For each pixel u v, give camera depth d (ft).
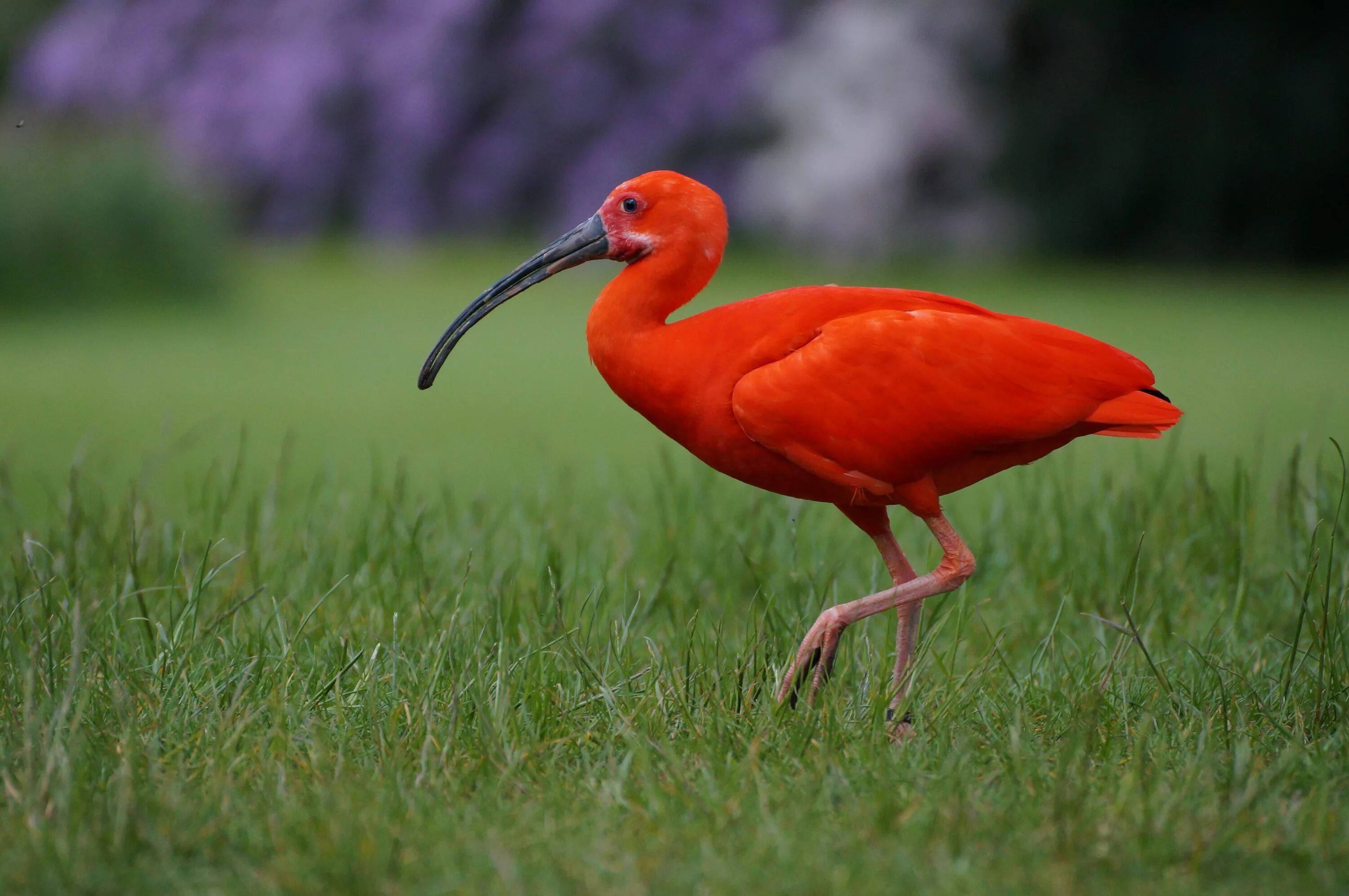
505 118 159.02
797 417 23.41
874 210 142.20
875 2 144.25
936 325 23.57
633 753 21.06
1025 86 144.15
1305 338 89.61
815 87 143.95
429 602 29.04
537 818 19.11
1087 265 146.41
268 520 34.32
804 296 24.45
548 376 78.13
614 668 25.32
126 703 22.12
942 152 143.74
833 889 16.70
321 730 22.17
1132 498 33.47
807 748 21.58
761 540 33.47
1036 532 34.27
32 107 166.20
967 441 23.67
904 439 23.50
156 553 32.07
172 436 56.80
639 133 156.87
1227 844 18.07
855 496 24.43
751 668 25.41
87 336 88.58
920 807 19.10
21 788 19.66
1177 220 144.15
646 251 24.91
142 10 164.86
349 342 91.40
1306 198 141.59
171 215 100.83
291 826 18.43
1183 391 68.13
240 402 66.80
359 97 159.63
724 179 161.38
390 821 18.83
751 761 20.52
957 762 20.16
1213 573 31.83
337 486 43.34
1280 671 25.79
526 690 23.45
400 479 35.63
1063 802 18.71
